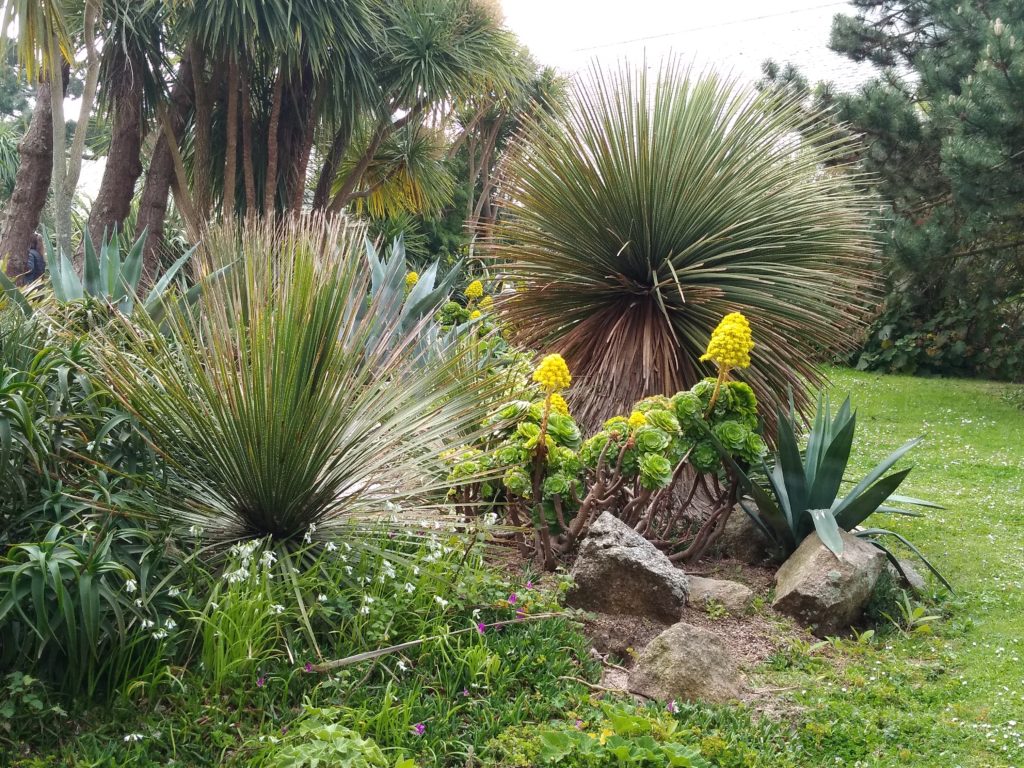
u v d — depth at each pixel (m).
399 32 11.32
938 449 7.93
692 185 5.35
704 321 5.24
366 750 2.38
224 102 11.01
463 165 18.64
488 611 3.38
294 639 2.91
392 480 3.55
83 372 3.10
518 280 5.77
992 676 3.49
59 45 6.07
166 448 3.21
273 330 3.06
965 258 11.43
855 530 4.60
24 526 2.86
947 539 5.35
